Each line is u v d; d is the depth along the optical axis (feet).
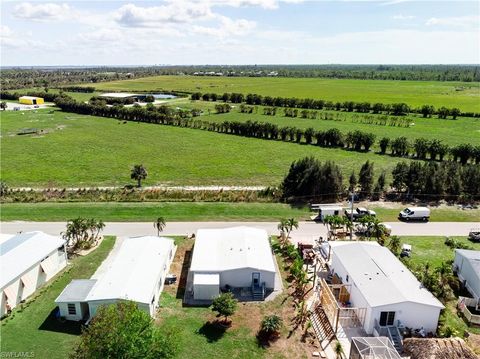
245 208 205.98
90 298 113.39
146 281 122.42
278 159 304.09
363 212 193.26
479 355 100.94
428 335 110.63
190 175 265.95
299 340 108.47
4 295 116.47
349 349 105.29
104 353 80.28
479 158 274.98
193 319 116.78
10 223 184.24
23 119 479.82
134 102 597.93
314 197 218.18
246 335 110.01
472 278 131.44
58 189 234.79
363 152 323.16
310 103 559.79
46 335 108.06
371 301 110.83
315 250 160.76
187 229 181.47
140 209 202.49
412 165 224.94
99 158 307.58
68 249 159.84
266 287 134.00
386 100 631.97
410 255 157.07
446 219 196.34
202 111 528.22
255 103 605.73
